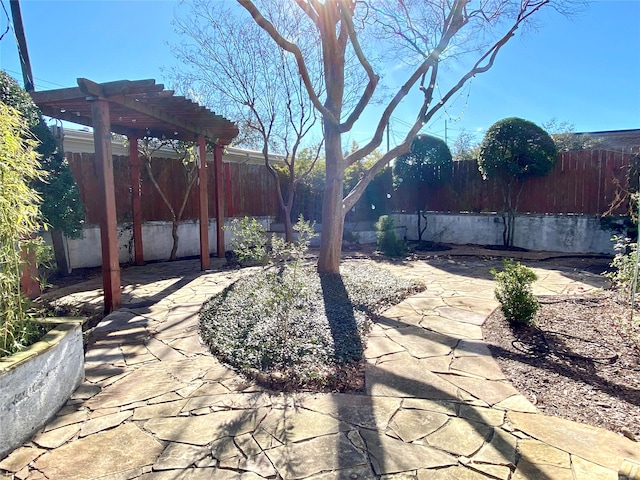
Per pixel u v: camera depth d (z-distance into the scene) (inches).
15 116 109.2
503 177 366.0
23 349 92.6
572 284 227.0
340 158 240.5
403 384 110.0
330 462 76.7
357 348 134.0
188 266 304.5
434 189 437.4
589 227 331.6
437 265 305.0
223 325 157.6
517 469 73.7
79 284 241.1
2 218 95.0
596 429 86.9
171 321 167.8
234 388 108.7
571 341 139.0
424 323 163.6
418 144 425.7
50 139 218.1
